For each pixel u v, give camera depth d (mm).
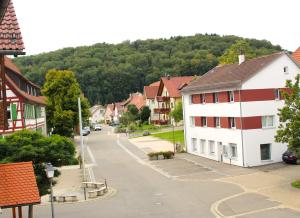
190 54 157000
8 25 14742
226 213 24562
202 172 38812
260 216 23422
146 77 151375
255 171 37344
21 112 38781
